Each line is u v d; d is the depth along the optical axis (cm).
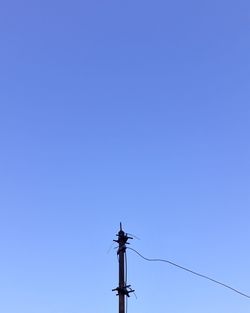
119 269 2184
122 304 2139
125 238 2225
